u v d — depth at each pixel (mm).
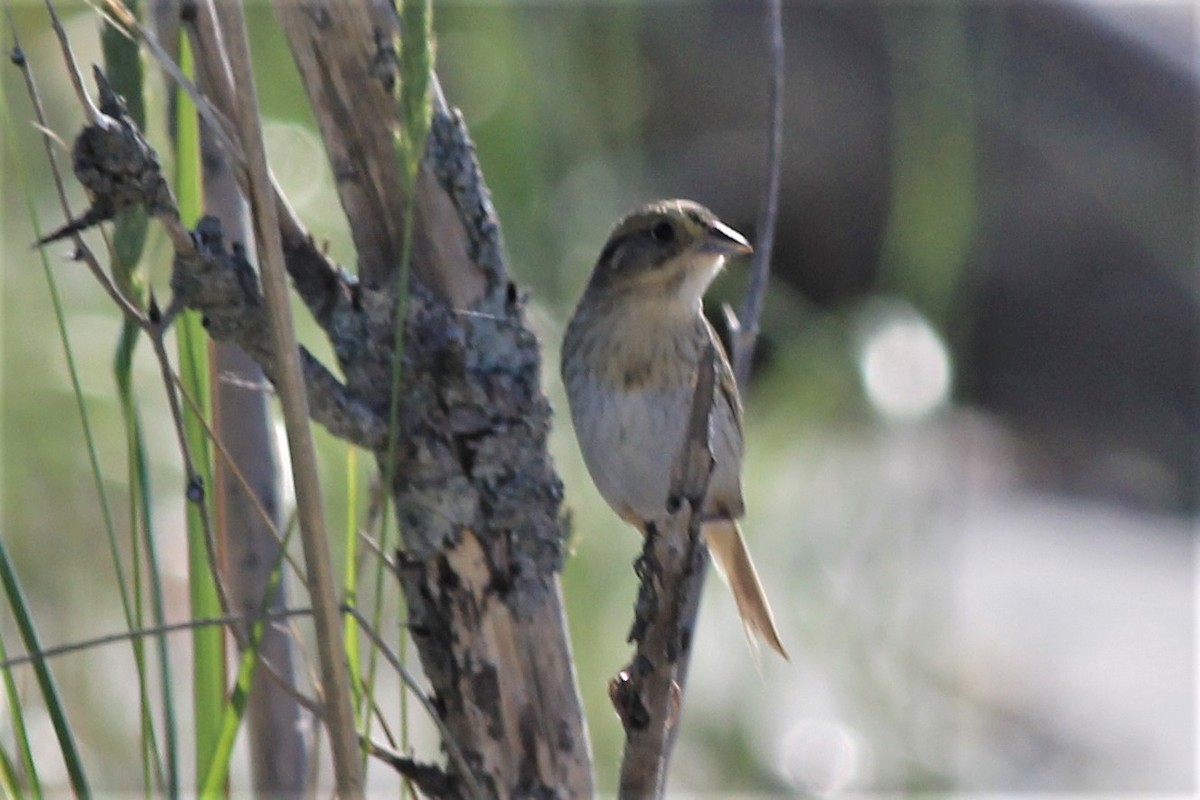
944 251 9219
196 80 5336
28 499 10062
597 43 11523
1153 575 15305
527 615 5523
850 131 19281
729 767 10906
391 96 5375
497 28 11102
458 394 5445
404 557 5527
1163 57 18859
